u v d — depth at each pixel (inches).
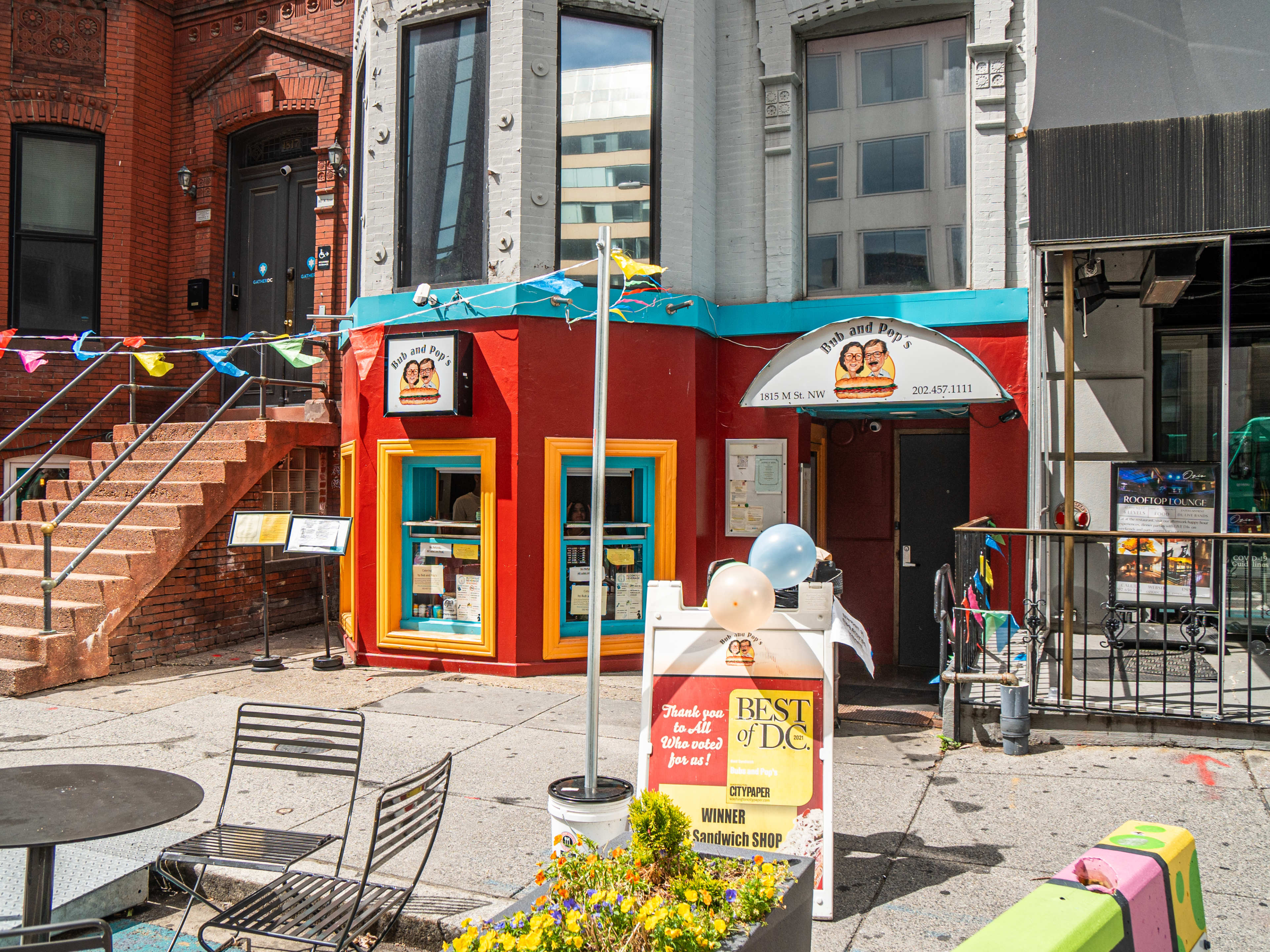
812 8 347.6
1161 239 243.1
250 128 477.7
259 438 388.2
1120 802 200.2
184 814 127.0
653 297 335.9
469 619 338.6
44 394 458.3
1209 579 249.8
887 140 349.1
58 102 461.1
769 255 354.6
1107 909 88.3
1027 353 308.7
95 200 470.0
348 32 447.5
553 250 331.9
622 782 167.3
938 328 328.8
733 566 167.2
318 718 172.1
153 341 478.9
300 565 419.5
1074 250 252.2
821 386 296.5
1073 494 248.7
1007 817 195.0
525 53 330.3
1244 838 179.8
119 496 379.9
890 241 348.2
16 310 458.9
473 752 243.6
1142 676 269.1
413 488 350.0
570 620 335.6
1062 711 236.8
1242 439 319.0
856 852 180.4
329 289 443.2
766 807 165.0
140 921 170.9
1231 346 320.2
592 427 328.8
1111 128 247.1
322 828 194.5
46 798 131.4
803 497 353.4
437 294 335.6
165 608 349.4
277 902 143.1
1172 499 259.6
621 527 336.8
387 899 145.1
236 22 476.7
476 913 157.4
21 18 460.8
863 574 373.1
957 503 363.6
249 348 478.6
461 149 345.1
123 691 305.6
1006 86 327.9
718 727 170.6
